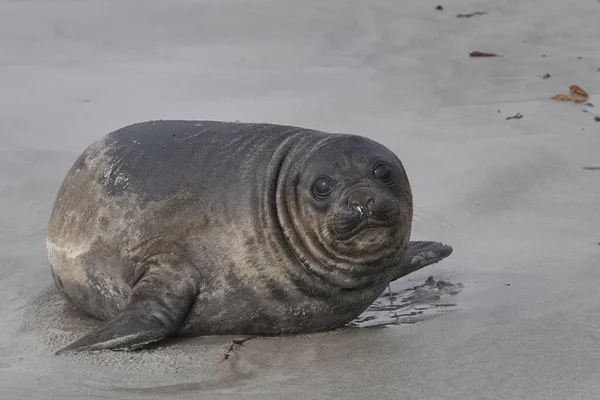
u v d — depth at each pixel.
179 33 57.28
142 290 24.75
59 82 49.19
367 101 46.75
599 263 29.77
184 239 24.98
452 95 48.59
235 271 24.70
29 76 49.97
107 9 60.59
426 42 57.34
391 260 24.84
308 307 24.94
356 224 23.53
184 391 20.36
